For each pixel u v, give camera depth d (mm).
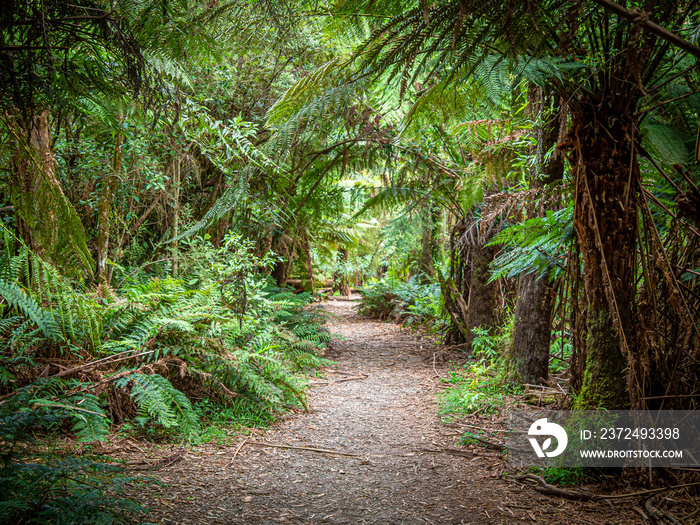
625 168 2955
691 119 3324
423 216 8430
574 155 3127
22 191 2746
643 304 2928
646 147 3031
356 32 2924
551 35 2191
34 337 3744
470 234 7035
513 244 4141
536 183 4629
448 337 7953
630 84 2748
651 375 3039
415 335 9234
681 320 2934
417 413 4711
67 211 2684
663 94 2975
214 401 4473
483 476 3264
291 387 4656
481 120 4621
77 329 3945
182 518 2584
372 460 3555
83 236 2764
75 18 2057
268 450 3699
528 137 4379
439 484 3146
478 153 4734
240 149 4527
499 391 5020
